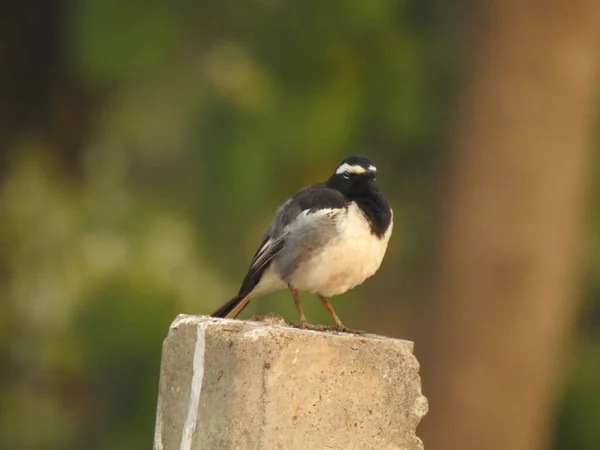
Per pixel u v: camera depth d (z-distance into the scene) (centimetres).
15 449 1789
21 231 1873
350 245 978
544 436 1692
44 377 1811
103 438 1691
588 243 1798
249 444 761
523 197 1642
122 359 1638
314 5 1661
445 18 1775
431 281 1700
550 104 1644
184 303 1658
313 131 1638
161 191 1820
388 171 1798
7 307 1864
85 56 1633
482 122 1653
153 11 1630
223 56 1708
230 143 1656
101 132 1864
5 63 1820
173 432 802
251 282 1021
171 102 1766
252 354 764
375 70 1686
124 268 1702
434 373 1667
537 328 1652
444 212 1686
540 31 1639
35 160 1888
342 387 780
